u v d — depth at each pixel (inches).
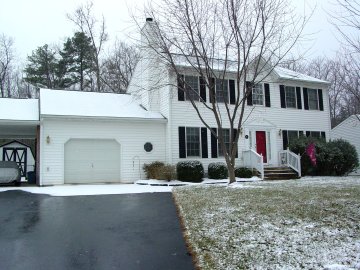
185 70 765.3
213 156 825.5
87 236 321.4
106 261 259.3
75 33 1520.7
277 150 895.7
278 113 909.8
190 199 468.1
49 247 290.2
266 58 762.8
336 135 1146.0
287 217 334.6
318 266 224.4
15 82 1691.7
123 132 780.6
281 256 245.3
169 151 791.7
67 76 1540.4
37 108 791.7
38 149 733.3
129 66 1440.7
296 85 947.3
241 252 259.8
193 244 290.7
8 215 405.7
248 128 867.4
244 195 465.1
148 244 299.0
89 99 848.9
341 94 1425.9
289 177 813.2
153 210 430.0
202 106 825.5
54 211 427.2
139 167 785.6
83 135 746.2
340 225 299.3
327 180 679.1
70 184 727.7
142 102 888.9
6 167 703.1
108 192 591.5
